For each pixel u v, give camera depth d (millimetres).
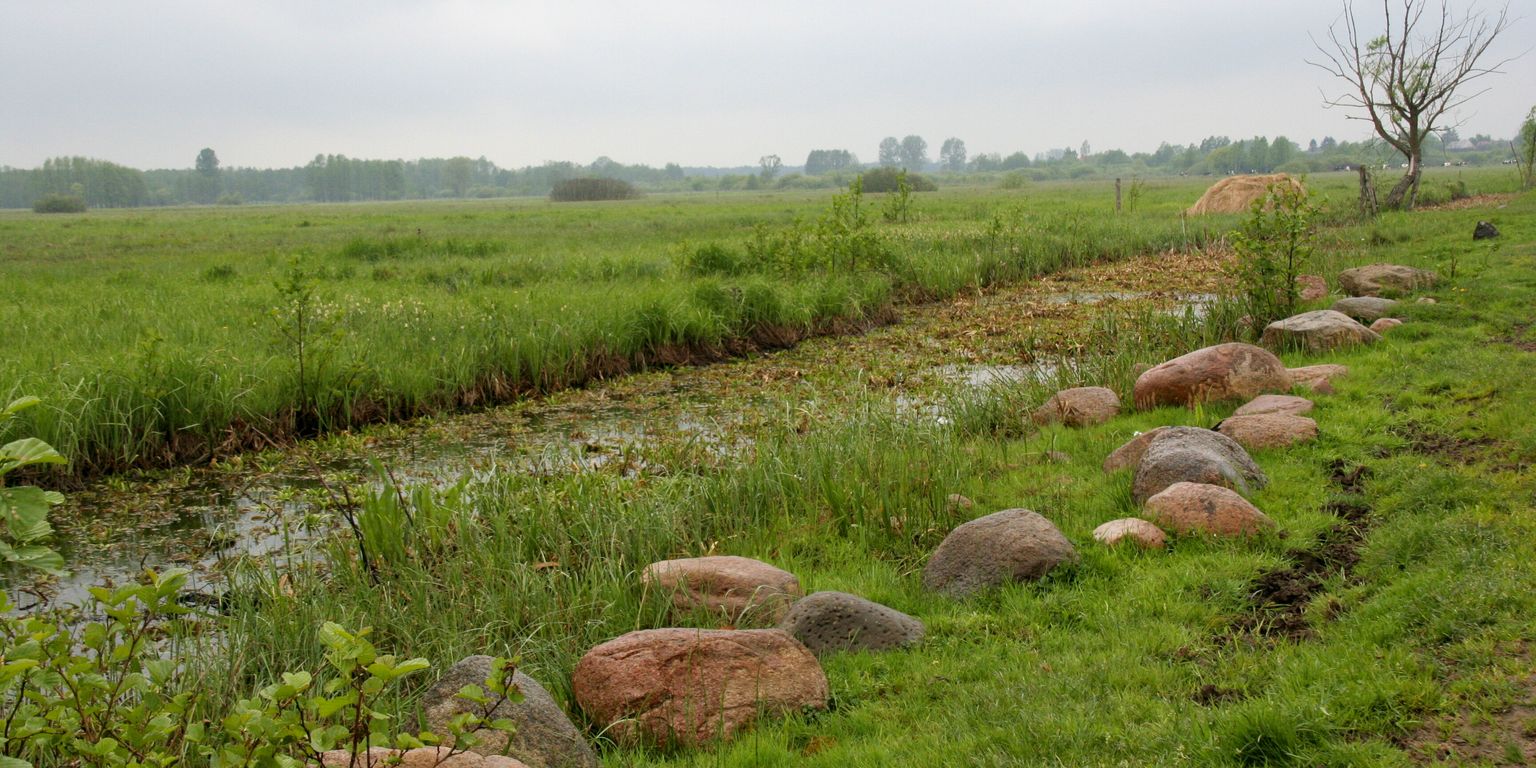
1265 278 11859
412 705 4766
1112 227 24953
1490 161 155375
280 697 2863
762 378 12719
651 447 9555
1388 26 27562
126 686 3166
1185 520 6105
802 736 4402
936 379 11844
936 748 4105
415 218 54281
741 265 18562
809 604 5254
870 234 18859
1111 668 4609
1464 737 3748
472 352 12266
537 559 6727
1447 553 5219
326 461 9914
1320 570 5574
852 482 7305
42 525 2447
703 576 5625
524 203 106625
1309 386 8930
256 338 12484
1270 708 3971
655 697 4465
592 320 13438
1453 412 7812
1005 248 20781
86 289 17688
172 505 8820
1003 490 7422
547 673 5027
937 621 5379
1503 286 12422
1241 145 170625
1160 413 8867
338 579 6473
